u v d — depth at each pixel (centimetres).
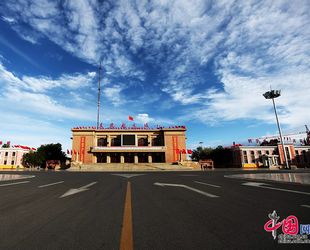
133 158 5150
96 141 5269
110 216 450
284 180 1262
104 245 293
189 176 1861
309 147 6194
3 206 555
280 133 4138
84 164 4497
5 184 1167
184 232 346
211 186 1020
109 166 4309
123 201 625
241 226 376
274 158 5722
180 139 5269
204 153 8000
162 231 351
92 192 828
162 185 1083
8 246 289
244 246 289
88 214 467
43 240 311
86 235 333
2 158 6231
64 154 7019
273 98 4322
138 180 1430
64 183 1220
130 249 278
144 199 659
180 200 636
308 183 1057
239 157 6166
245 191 828
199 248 282
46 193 799
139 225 384
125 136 5169
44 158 6191
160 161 5241
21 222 404
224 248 282
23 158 6388
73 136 5103
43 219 425
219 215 452
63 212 487
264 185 1055
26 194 774
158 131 5422
